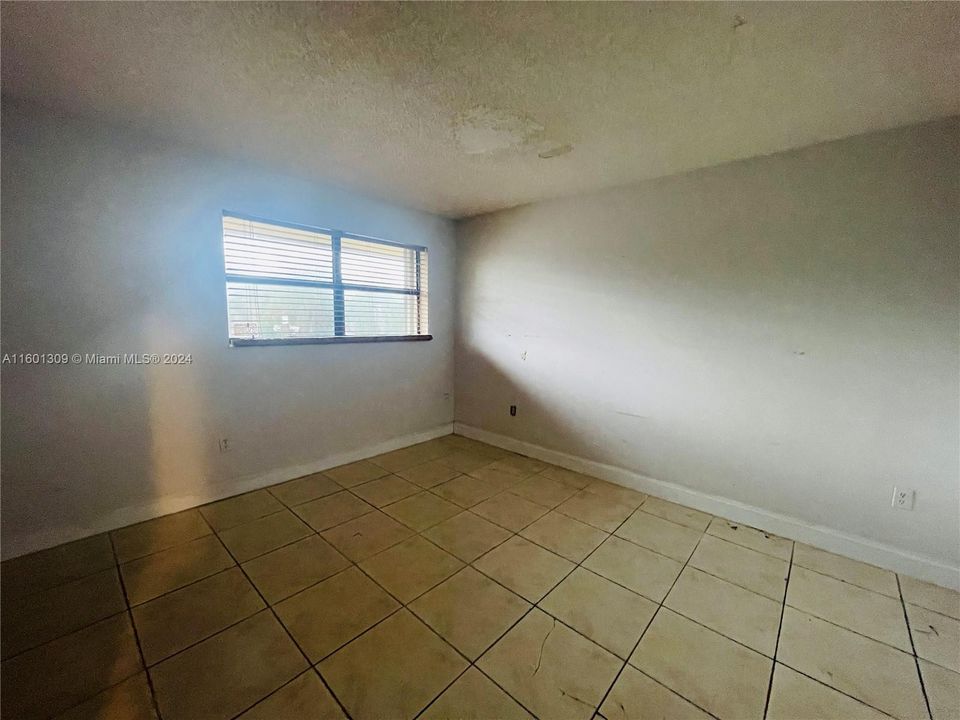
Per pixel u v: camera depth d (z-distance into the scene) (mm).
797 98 1618
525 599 1726
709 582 1856
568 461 3189
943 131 1748
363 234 3094
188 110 1812
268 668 1368
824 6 1126
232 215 2459
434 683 1327
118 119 1918
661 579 1873
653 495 2744
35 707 1216
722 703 1282
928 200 1797
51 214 1893
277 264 2705
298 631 1528
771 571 1942
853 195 1960
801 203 2094
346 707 1241
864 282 1962
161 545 2057
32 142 1821
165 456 2324
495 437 3707
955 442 1813
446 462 3287
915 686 1351
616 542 2172
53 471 1992
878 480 1987
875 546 2004
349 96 1666
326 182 2756
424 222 3537
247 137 2086
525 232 3295
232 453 2586
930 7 1115
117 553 1980
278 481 2814
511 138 2021
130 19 1220
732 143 2045
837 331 2045
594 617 1630
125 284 2115
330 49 1366
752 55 1356
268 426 2738
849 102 1636
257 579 1817
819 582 1866
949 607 1712
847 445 2057
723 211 2334
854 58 1355
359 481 2883
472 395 3867
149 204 2145
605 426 2955
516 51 1360
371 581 1821
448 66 1452
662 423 2674
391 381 3471
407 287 3562
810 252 2088
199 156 2277
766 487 2303
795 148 2086
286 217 2652
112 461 2152
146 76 1544
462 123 1882
